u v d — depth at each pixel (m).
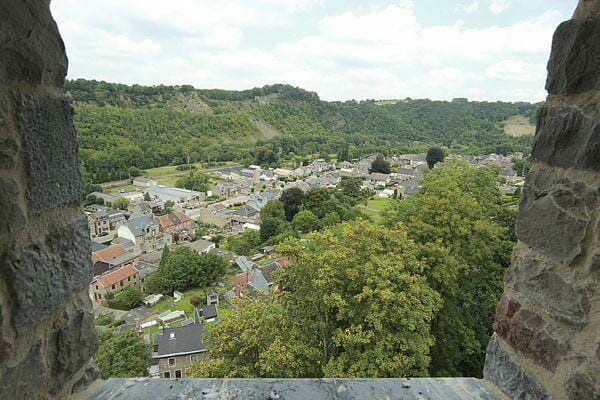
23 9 1.13
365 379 1.76
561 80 1.39
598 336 1.21
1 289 1.08
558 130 1.41
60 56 1.31
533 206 1.52
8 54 1.08
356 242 7.81
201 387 1.67
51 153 1.28
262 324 7.20
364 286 6.94
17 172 1.13
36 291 1.21
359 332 6.53
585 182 1.29
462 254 9.57
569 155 1.36
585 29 1.30
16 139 1.12
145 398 1.59
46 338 1.29
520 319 1.55
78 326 1.47
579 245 1.30
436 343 8.81
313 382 1.74
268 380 1.74
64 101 1.35
